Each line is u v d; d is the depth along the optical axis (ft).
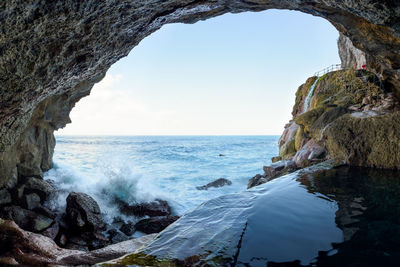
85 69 18.61
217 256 7.24
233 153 114.21
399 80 23.57
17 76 12.73
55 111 33.09
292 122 56.65
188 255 7.38
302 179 16.49
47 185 27.14
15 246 13.67
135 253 7.72
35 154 29.68
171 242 8.32
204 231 9.09
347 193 12.84
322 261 6.73
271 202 11.76
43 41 12.25
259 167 67.92
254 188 15.01
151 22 20.40
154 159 85.87
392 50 17.65
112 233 23.04
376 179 15.62
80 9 11.73
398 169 18.10
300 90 61.05
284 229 8.84
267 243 7.88
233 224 9.53
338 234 8.32
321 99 41.32
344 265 6.50
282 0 20.31
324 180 15.89
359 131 21.02
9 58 11.54
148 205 29.60
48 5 10.22
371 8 12.22
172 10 20.20
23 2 9.26
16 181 24.98
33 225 20.11
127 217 27.58
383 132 19.34
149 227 24.61
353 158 20.49
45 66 13.83
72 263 12.39
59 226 21.67
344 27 19.11
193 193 39.70
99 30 15.02
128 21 16.99
